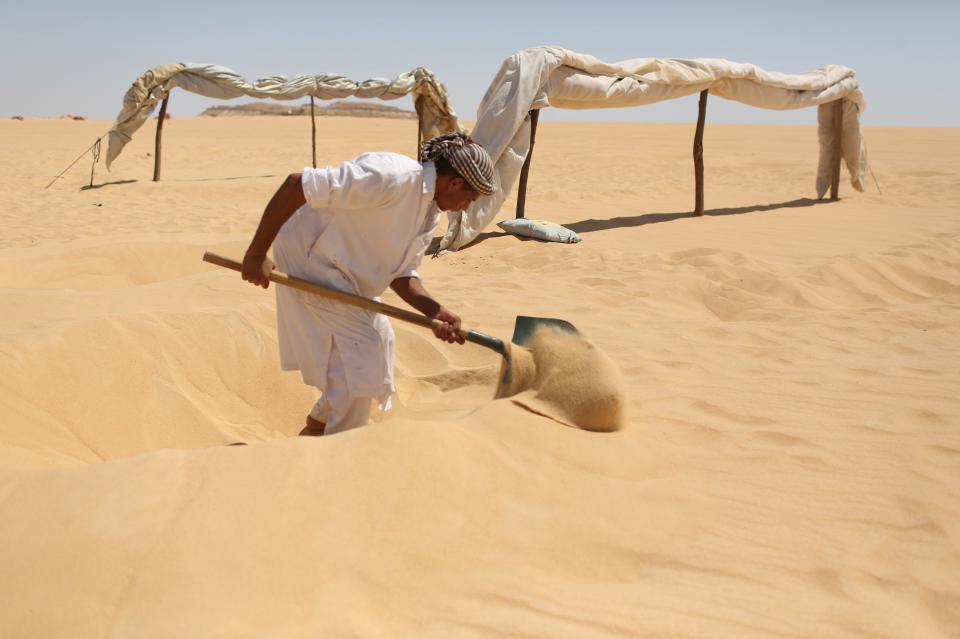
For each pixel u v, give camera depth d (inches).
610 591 92.7
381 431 110.0
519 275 315.9
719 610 89.4
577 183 769.6
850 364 192.9
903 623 89.0
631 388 169.3
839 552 103.9
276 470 100.7
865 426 149.9
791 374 183.8
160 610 81.4
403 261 133.7
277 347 186.4
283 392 179.2
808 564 100.7
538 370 134.9
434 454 108.8
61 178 715.4
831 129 624.7
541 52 386.0
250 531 91.7
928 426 151.0
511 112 370.9
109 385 157.6
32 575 84.1
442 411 163.3
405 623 83.9
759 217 516.4
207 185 651.5
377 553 93.0
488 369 181.0
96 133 1451.8
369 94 682.8
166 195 613.6
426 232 133.2
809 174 840.3
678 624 86.0
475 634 82.0
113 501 92.9
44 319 191.5
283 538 91.9
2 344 150.3
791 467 130.0
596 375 131.0
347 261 129.0
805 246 384.5
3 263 266.5
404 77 683.4
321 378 133.4
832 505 117.0
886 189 702.5
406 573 91.0
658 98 459.8
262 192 636.1
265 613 82.7
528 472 113.8
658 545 102.7
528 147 395.5
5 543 87.2
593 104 437.1
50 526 89.4
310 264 130.3
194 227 449.7
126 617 80.7
